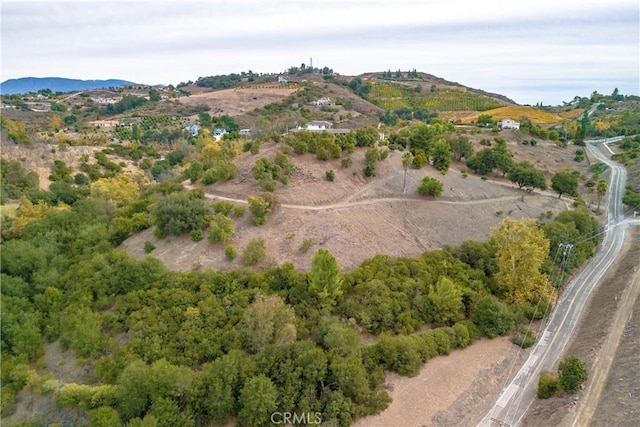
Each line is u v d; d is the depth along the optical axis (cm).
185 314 4966
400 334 5191
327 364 4500
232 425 4188
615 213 10200
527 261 6141
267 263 5969
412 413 4450
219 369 4212
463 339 5484
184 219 6494
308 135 9025
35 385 4512
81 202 7875
